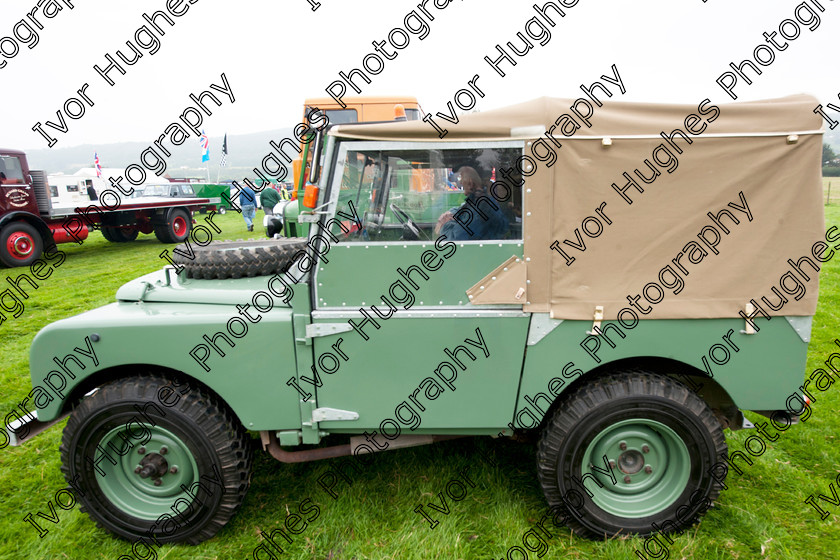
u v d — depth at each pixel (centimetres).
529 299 217
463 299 218
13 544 239
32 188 984
